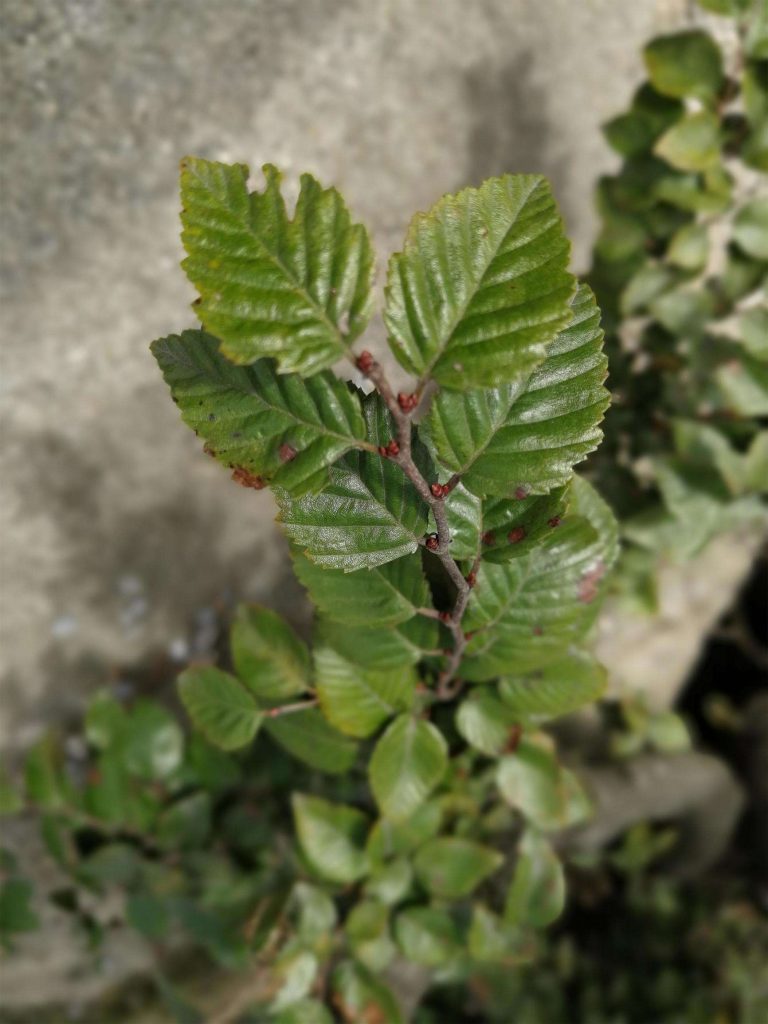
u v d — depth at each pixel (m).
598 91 0.45
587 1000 0.55
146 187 0.40
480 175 0.44
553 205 0.15
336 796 0.35
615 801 0.50
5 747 0.50
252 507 0.47
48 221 0.40
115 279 0.41
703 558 0.55
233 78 0.40
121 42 0.38
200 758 0.36
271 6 0.39
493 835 0.35
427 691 0.25
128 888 0.37
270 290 0.13
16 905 0.43
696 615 0.57
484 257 0.14
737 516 0.42
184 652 0.50
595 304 0.16
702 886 0.60
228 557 0.48
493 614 0.22
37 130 0.39
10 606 0.47
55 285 0.41
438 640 0.23
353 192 0.42
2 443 0.44
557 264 0.14
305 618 0.37
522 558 0.22
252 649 0.27
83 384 0.43
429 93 0.42
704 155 0.38
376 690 0.24
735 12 0.35
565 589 0.22
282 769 0.36
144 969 0.51
